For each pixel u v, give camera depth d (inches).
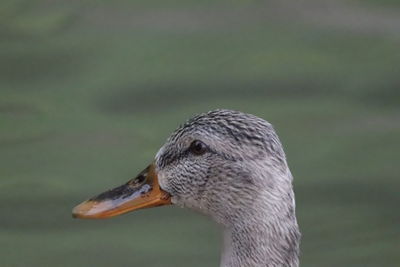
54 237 521.0
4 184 551.8
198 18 672.4
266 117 593.3
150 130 579.5
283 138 577.9
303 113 597.0
